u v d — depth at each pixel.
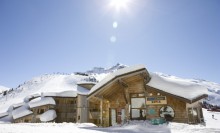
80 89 40.47
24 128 9.79
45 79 156.00
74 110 43.50
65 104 43.78
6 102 108.62
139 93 19.55
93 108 35.81
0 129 8.30
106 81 18.31
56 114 42.38
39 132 8.59
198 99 16.92
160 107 18.39
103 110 20.38
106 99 20.00
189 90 18.08
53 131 9.47
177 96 17.42
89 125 16.92
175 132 12.26
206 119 35.00
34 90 127.25
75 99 44.34
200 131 12.59
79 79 129.88
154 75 20.42
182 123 15.95
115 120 19.86
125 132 12.22
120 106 19.84
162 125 15.01
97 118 34.75
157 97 18.72
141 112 19.45
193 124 16.62
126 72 17.81
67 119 42.59
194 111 19.45
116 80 17.75
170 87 18.66
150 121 16.95
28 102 50.47
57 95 43.94
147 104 18.89
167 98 18.39
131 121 17.83
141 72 17.70
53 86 113.00
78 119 36.91
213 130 12.80
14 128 9.32
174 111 17.78
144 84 19.30
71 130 10.85
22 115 43.41
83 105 37.12
